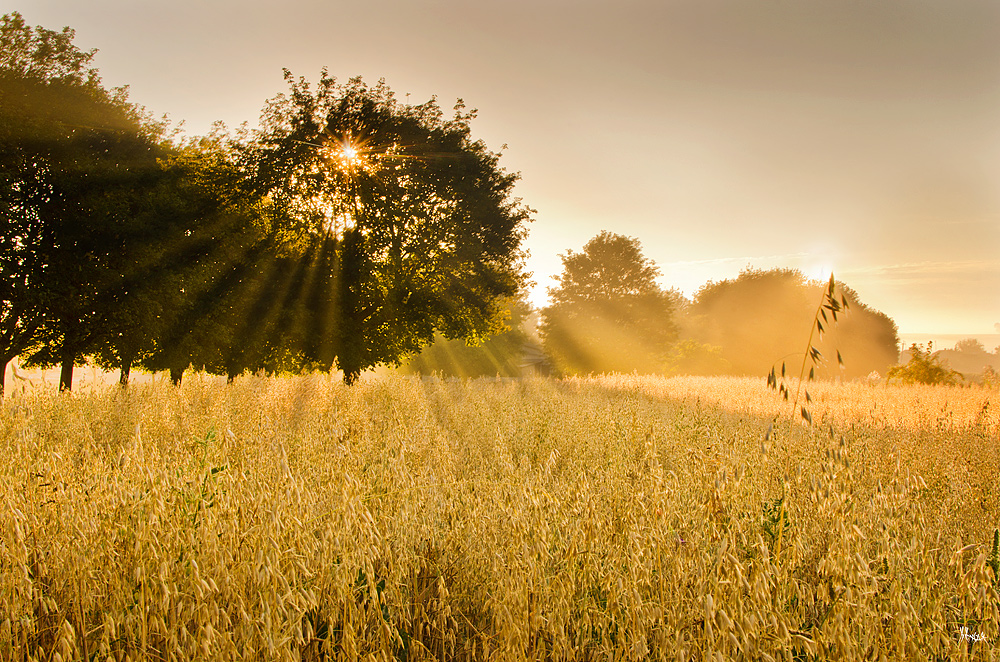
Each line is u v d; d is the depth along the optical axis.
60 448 5.35
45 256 14.45
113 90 16.70
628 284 65.88
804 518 3.67
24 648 3.11
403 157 21.78
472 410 10.99
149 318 15.41
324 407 10.60
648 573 3.03
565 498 3.91
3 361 14.67
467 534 4.04
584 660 3.05
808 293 71.62
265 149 21.06
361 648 2.91
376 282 21.25
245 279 19.02
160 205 16.12
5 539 3.22
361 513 3.46
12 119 13.79
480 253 22.30
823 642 2.68
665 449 6.71
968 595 2.81
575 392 19.39
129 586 3.12
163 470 3.66
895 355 70.12
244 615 2.85
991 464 6.37
